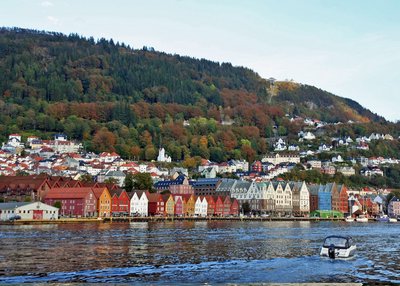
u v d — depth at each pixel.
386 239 116.62
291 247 88.94
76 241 93.25
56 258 68.50
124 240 97.44
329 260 71.50
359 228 175.50
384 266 66.81
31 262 64.56
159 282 52.44
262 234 124.94
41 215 176.50
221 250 82.38
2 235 107.00
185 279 54.97
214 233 125.44
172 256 73.19
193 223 195.00
